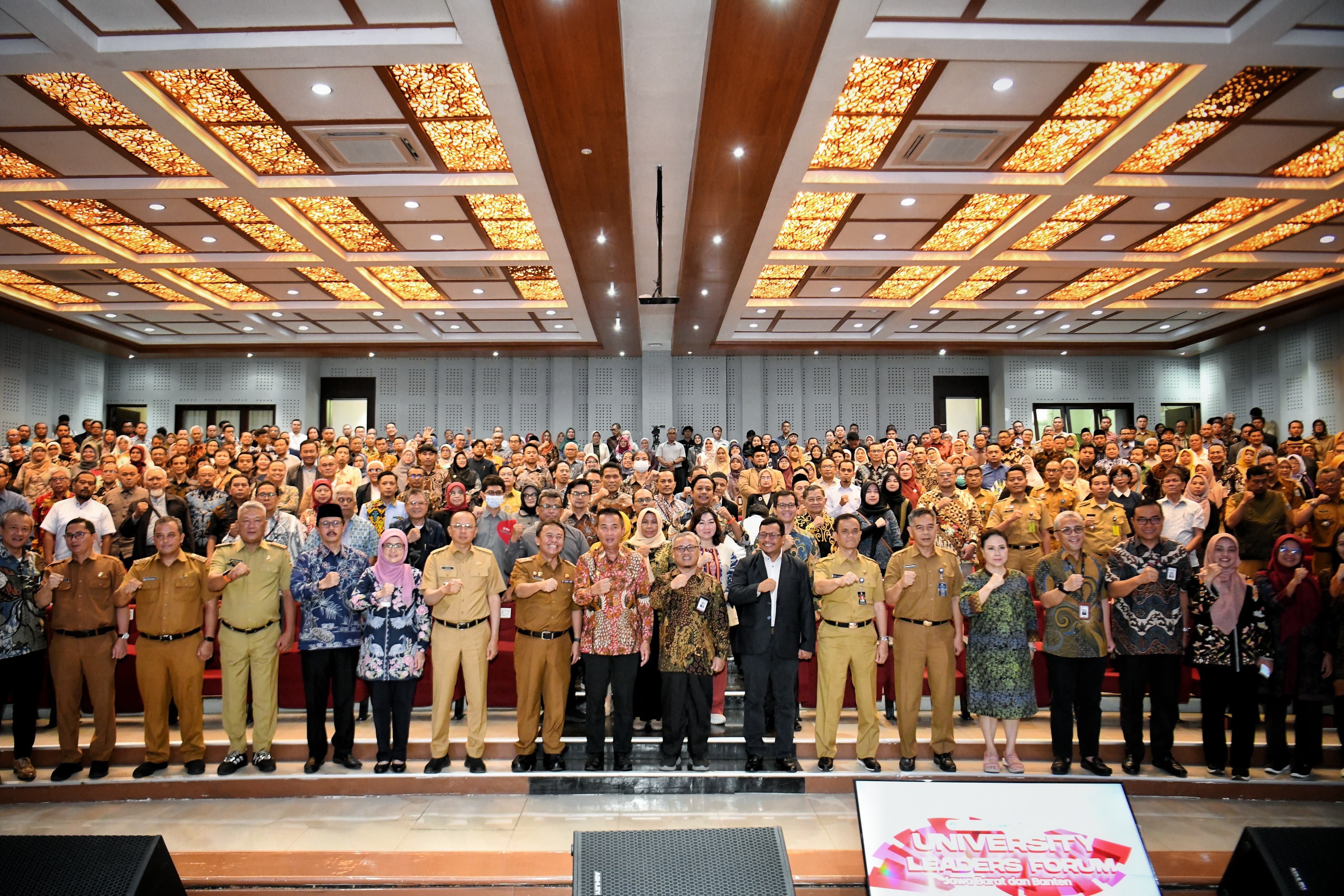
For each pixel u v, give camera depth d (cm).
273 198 801
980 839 336
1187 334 1488
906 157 736
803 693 580
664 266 1063
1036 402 1681
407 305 1280
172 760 494
